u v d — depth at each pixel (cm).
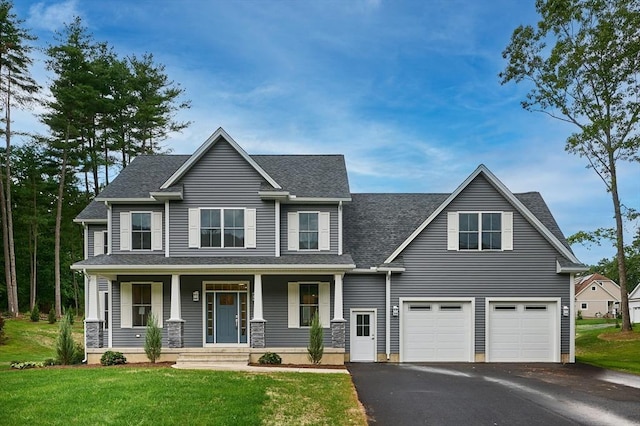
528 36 2967
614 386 1366
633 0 2616
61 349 1747
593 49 2711
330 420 916
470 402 1136
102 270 1791
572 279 1928
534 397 1200
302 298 1952
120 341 1923
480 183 1967
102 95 3900
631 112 2736
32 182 4453
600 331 3309
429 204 2319
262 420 890
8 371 1462
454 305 1944
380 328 1945
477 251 1948
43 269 4925
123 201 1950
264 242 1942
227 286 1952
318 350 1747
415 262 1952
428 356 1931
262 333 1792
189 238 1931
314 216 2002
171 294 1833
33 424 847
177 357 1745
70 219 4531
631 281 7775
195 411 920
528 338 1925
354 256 2017
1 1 3381
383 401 1137
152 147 4178
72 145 3812
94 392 1056
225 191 1952
